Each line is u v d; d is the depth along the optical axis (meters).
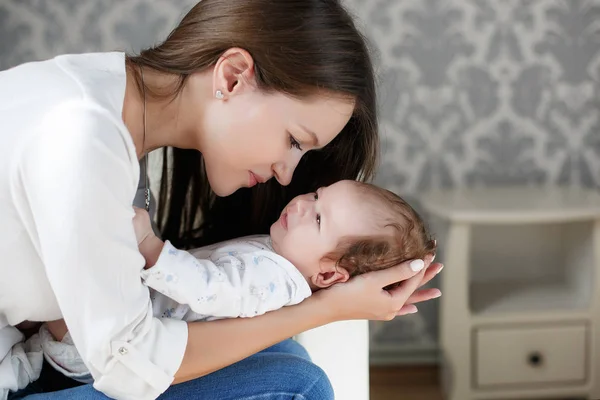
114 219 0.86
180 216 1.37
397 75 2.54
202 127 1.05
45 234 0.85
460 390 2.18
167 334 0.94
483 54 2.55
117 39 2.48
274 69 1.00
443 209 2.15
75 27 2.47
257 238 1.21
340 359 1.30
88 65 0.99
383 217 1.14
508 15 2.54
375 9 2.51
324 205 1.16
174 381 0.95
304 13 1.02
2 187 0.87
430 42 2.54
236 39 1.01
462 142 2.59
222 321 1.00
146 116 1.04
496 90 2.57
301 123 1.03
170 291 0.96
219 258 1.10
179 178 1.33
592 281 2.19
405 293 1.12
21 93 0.92
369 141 1.19
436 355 2.60
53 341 1.05
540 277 2.58
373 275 1.10
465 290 2.14
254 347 1.01
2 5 2.45
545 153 2.61
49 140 0.86
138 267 0.90
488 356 2.18
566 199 2.28
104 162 0.85
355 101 1.07
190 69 1.03
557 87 2.58
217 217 1.39
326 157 1.28
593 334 2.18
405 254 1.14
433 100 2.56
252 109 1.01
